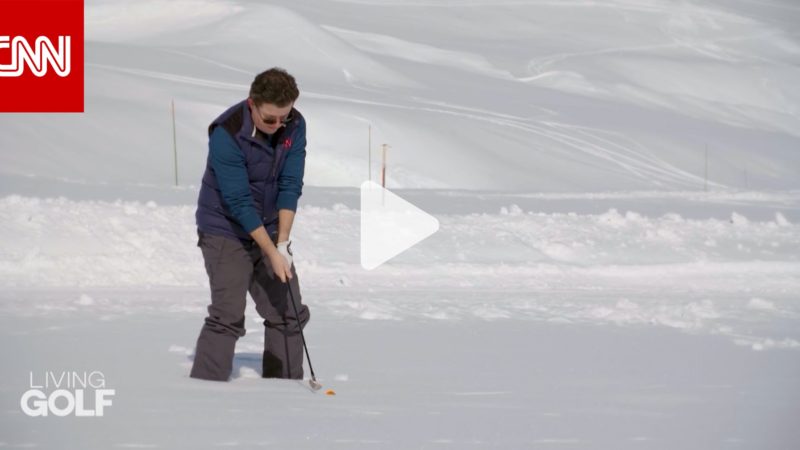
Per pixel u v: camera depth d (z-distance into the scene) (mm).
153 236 34062
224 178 12500
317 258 35562
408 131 93750
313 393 11891
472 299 27125
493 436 9477
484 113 116875
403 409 10898
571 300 27469
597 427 10062
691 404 11711
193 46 134750
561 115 125125
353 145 88938
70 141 78812
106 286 28094
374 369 14617
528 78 175125
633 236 41219
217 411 10359
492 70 177125
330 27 193000
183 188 50062
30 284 27891
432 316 22703
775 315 24562
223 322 12984
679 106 171000
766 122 171000
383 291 28891
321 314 22469
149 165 77875
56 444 8594
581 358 16375
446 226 39969
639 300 28078
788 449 9062
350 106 97688
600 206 52812
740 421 10516
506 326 21172
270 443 8820
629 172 102562
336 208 41438
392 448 8797
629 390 12898
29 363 13891
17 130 78250
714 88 184000
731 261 39000
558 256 38938
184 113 90375
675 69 188875
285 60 133375
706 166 107000
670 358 16516
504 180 90250
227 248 12961
